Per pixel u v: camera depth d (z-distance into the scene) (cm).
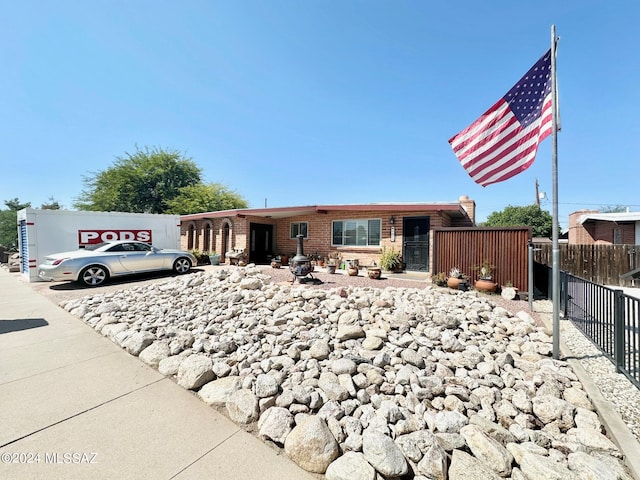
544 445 206
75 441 205
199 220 1622
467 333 420
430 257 1050
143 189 2583
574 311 512
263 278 775
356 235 1226
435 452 181
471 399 255
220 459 191
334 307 514
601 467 173
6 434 210
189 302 593
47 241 991
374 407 247
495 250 750
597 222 1570
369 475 168
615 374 311
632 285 980
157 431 218
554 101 352
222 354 340
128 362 342
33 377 302
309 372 293
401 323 439
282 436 207
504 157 465
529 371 321
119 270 908
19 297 721
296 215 1397
